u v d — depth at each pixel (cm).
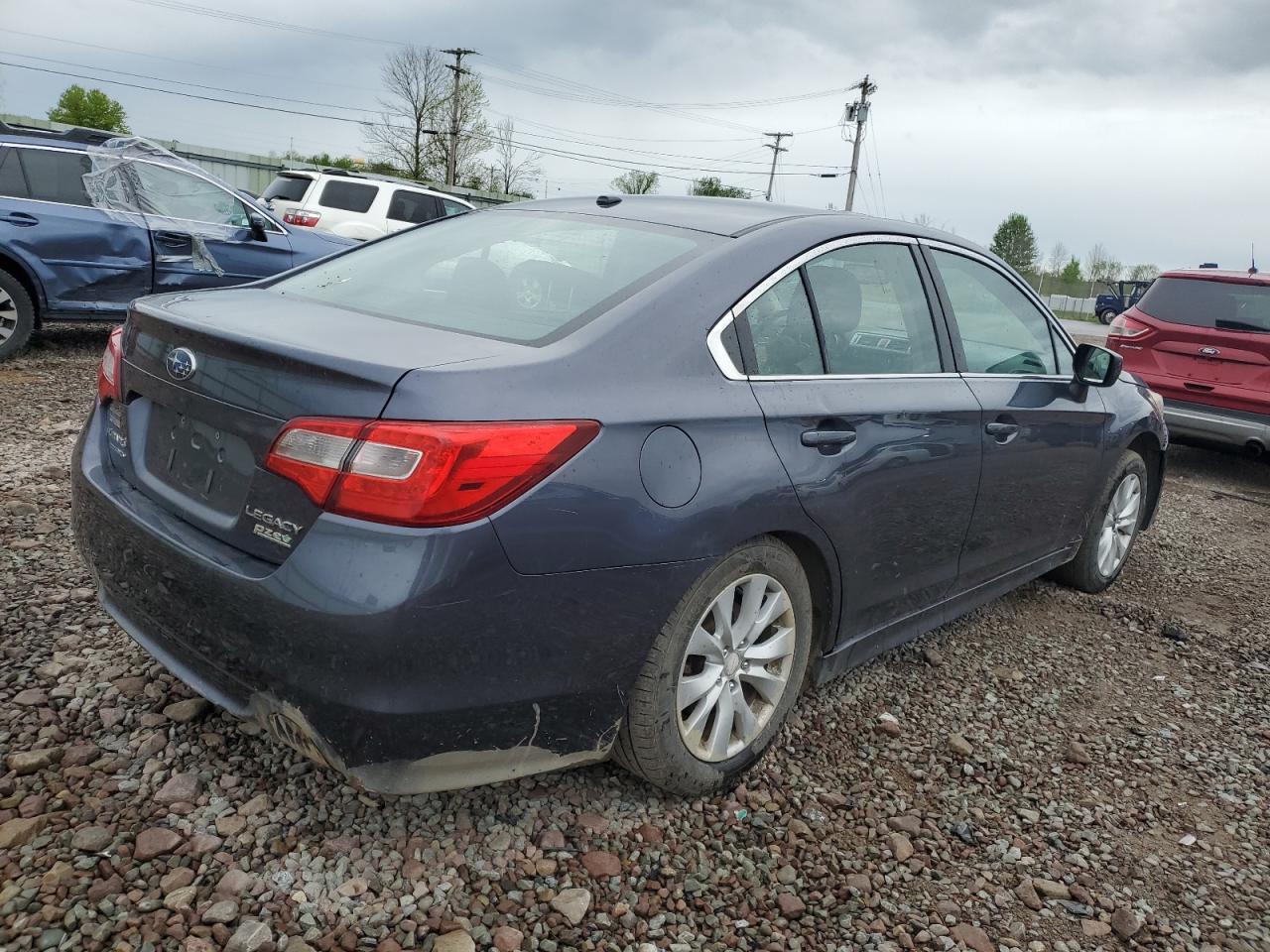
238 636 204
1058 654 399
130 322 259
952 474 317
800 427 259
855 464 274
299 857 222
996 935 230
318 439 196
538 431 201
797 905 229
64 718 263
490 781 217
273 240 876
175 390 230
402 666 191
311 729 198
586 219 299
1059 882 252
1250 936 240
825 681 297
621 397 220
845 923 227
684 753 248
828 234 295
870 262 308
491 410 198
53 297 764
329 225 1416
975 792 288
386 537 190
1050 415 375
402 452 190
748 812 262
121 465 254
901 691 347
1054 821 279
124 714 268
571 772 267
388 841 231
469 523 193
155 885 209
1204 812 292
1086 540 450
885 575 302
